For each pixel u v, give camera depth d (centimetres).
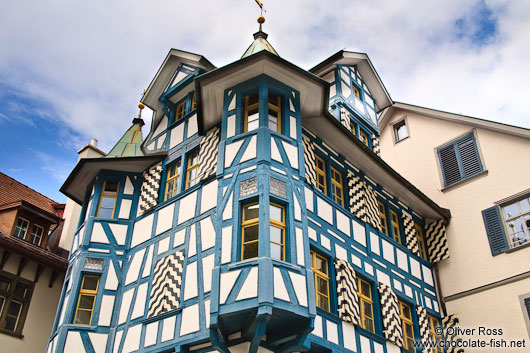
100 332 1264
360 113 1809
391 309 1337
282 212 1115
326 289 1194
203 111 1339
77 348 1230
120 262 1373
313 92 1300
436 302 1622
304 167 1209
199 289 1120
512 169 1692
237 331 1039
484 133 1817
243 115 1258
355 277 1266
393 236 1557
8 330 1470
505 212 1662
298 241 1083
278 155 1177
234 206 1112
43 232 1723
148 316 1202
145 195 1449
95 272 1346
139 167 1521
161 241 1305
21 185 1998
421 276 1605
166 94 1590
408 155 2009
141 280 1292
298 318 1000
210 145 1323
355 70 1902
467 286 1620
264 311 943
